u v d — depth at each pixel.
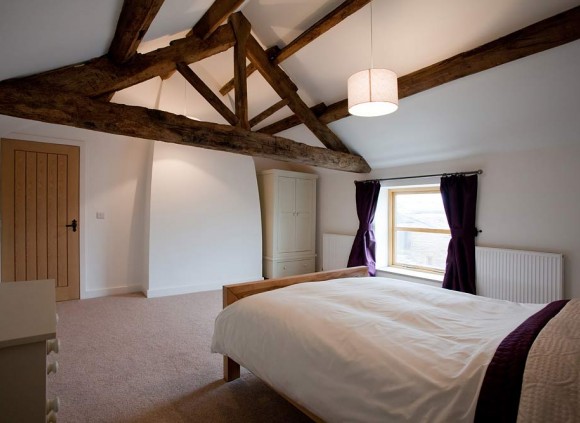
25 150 3.80
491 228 3.54
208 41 3.25
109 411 1.88
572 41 2.32
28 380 0.76
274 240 5.24
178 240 4.43
